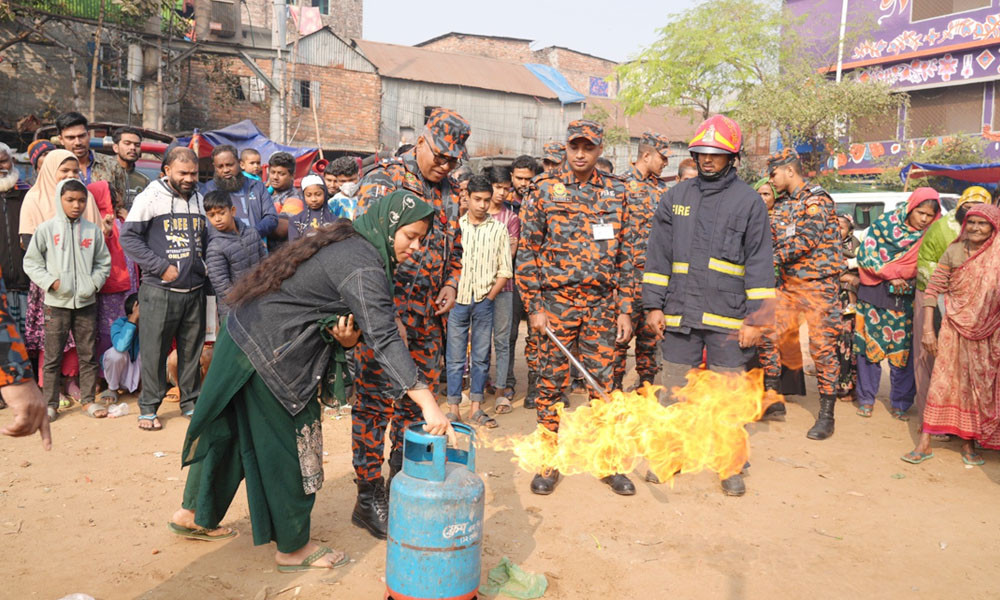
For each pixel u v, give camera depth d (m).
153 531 3.68
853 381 6.80
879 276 6.11
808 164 24.61
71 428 5.42
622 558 3.52
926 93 24.64
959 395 5.00
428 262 3.76
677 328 4.62
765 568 3.46
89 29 20.75
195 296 5.59
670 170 36.53
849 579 3.38
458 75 31.67
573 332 4.56
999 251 4.90
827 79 26.45
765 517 4.09
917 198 5.94
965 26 23.28
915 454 5.12
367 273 2.90
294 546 3.21
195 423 2.97
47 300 5.54
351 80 28.84
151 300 5.36
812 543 3.76
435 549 2.76
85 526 3.71
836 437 5.70
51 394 5.68
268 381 2.94
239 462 3.29
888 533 3.92
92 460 4.71
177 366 5.94
